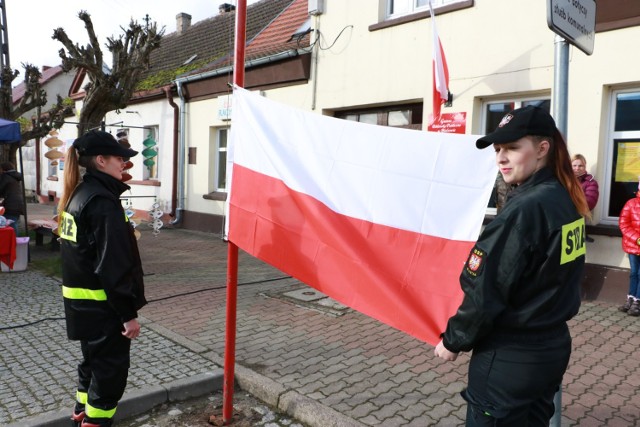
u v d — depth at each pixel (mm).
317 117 2930
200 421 3305
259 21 13305
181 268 8031
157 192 13664
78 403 2875
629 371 3891
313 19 8922
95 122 9570
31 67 10734
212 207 11953
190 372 3850
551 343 1778
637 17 5379
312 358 4227
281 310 5652
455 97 6992
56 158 10289
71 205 2588
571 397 3465
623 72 5527
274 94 9914
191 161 12531
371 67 8055
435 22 7152
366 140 2764
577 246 1780
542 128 1812
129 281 2527
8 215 8539
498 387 1797
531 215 1718
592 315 5277
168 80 13352
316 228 2828
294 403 3369
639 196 5160
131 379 3693
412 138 2641
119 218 2537
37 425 2980
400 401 3434
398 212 2621
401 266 2578
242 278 7309
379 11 7922
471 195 2461
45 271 7500
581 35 2357
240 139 3143
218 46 14203
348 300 2697
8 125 7648
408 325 2512
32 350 4301
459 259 2438
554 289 1741
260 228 3012
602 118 5777
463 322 1797
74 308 2594
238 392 3736
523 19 6258
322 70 8859
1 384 3605
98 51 9188
